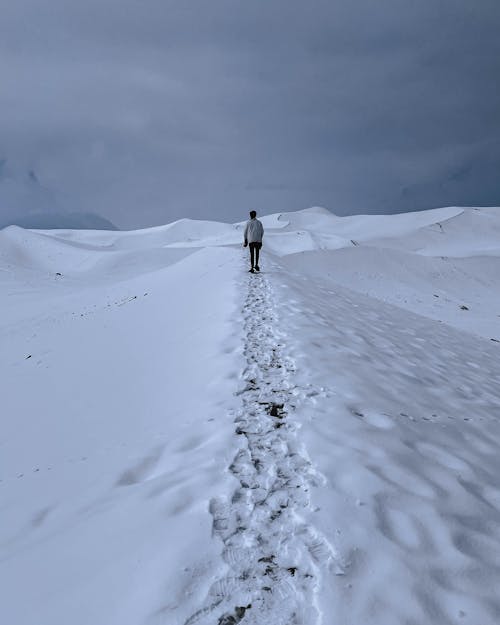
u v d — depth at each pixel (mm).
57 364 13281
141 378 8805
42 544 3607
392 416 5605
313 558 3070
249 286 14500
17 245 79750
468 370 10094
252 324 9672
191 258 30766
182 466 4445
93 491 4418
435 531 3486
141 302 19766
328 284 19234
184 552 3051
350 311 13414
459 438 5594
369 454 4496
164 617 2541
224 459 4398
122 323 16266
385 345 9812
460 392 7805
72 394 9750
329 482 3955
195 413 5766
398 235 141500
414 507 3748
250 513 3559
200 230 169625
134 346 12125
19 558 3494
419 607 2715
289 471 4191
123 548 3215
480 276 53125
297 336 8625
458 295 46375
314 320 10203
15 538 3996
